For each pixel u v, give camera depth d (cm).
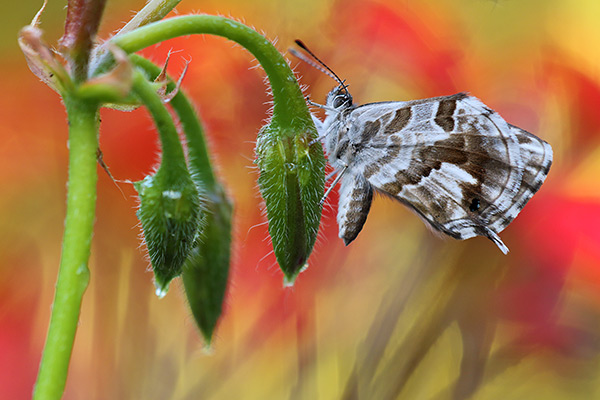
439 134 15
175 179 14
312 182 14
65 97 14
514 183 15
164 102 14
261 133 14
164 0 14
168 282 14
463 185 16
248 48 14
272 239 14
